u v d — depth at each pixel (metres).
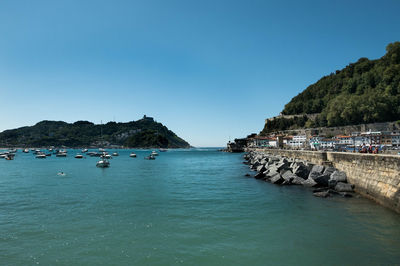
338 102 170.50
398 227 17.58
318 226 18.17
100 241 16.08
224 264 13.05
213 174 53.47
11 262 13.50
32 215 21.94
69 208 24.30
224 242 15.72
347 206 23.22
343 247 14.73
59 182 43.00
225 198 28.11
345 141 109.06
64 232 17.72
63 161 113.81
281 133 191.25
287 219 19.92
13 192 33.28
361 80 186.50
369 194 25.78
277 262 13.17
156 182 42.03
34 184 40.75
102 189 35.16
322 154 39.44
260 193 30.62
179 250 14.66
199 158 132.12
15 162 107.50
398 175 21.03
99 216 21.50
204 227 18.42
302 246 14.98
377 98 151.00
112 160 120.88
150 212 22.62
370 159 25.94
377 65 190.00
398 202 20.36
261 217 20.64
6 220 20.47
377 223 18.45
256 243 15.49
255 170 60.03
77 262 13.41
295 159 50.38
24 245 15.59
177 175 52.69
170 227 18.52
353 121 156.75
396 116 144.25
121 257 13.91
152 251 14.58
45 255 14.25
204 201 26.80
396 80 159.75
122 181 43.69
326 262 13.09
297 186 34.78
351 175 30.27
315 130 166.75
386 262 12.97
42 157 144.75
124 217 21.14
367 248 14.52
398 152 37.56
